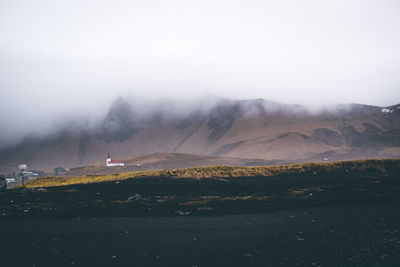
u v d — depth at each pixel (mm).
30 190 55688
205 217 35469
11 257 21078
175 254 21625
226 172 67812
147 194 51094
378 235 25750
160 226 30812
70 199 45625
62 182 77812
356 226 29297
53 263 19859
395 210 36469
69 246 23750
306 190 49406
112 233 27938
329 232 27328
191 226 30812
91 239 25859
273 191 51031
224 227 30266
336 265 19031
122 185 57688
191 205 41125
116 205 40781
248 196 47688
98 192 52844
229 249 22703
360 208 38531
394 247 22266
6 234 27531
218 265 19375
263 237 26156
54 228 29844
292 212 37594
